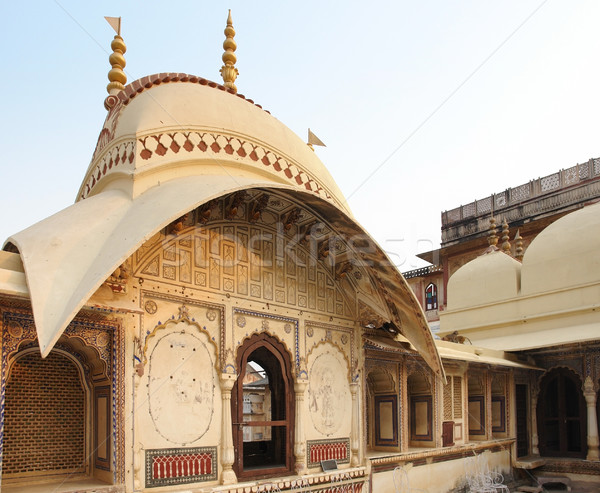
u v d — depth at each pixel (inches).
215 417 253.1
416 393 405.4
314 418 304.8
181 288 247.0
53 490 195.3
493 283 564.7
